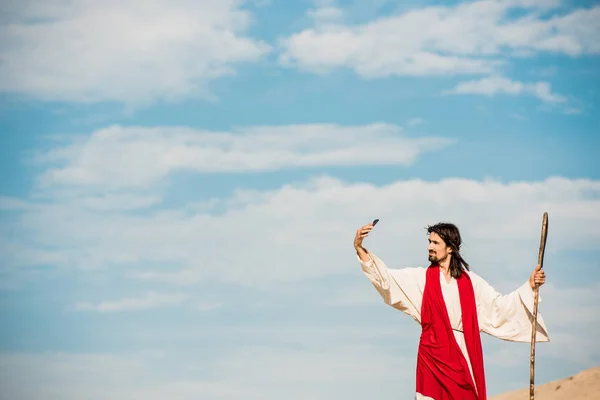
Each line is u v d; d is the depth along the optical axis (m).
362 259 9.20
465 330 9.28
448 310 9.30
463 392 9.16
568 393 16.00
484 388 9.27
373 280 9.26
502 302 9.38
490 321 9.42
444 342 9.22
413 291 9.41
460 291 9.33
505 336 9.40
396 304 9.42
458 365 9.16
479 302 9.44
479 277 9.52
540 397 16.19
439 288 9.29
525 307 9.33
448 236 9.35
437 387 9.23
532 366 9.03
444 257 9.37
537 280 9.24
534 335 9.09
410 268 9.52
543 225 9.29
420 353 9.34
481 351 9.33
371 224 9.08
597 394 15.52
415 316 9.48
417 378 9.35
